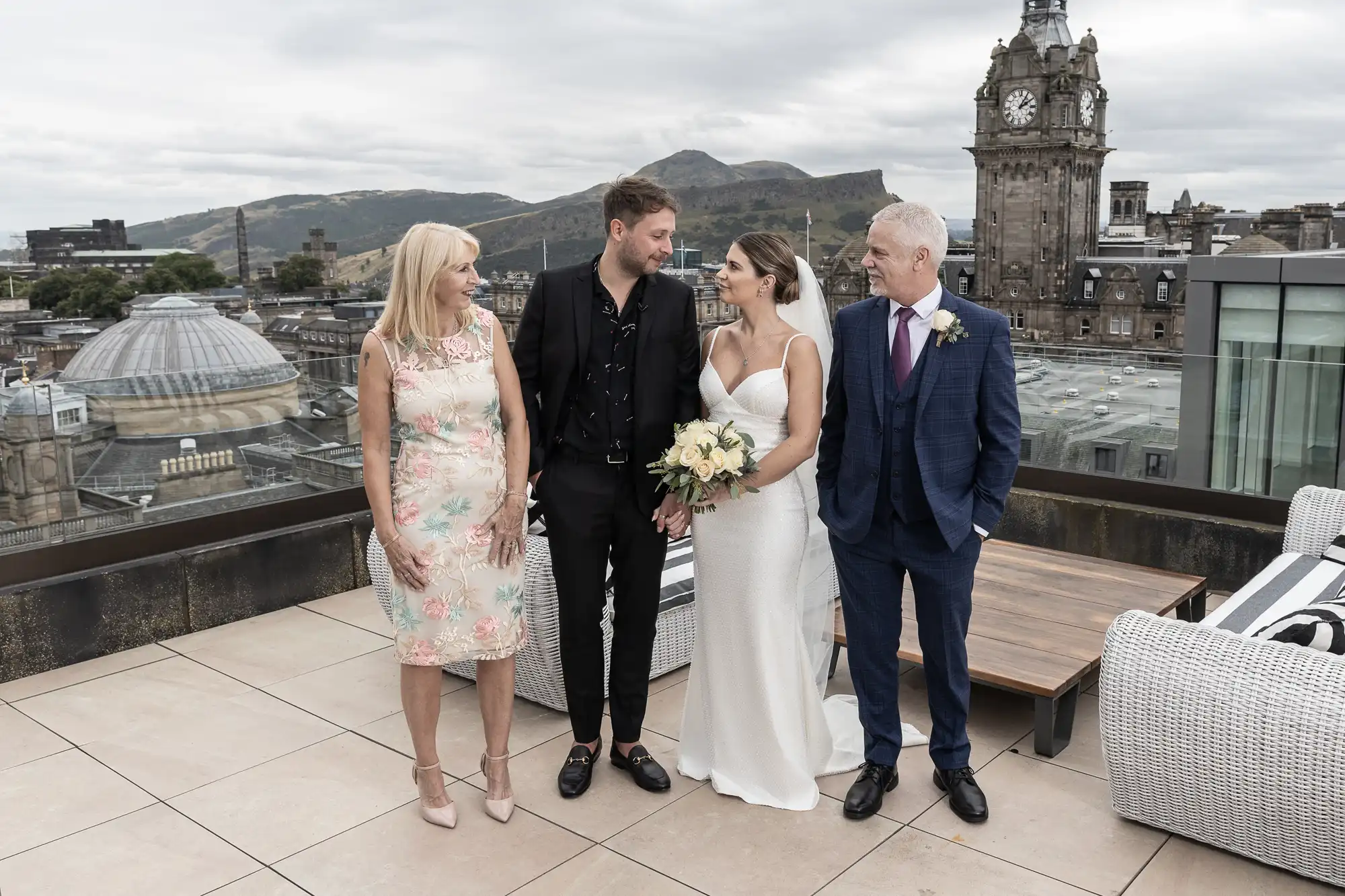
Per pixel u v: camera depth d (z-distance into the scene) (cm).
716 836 264
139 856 257
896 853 255
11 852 259
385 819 275
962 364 254
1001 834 263
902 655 331
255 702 352
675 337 277
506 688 270
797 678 285
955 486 259
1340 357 611
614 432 274
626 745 297
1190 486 478
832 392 277
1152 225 9100
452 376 254
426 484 256
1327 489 378
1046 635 337
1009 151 8156
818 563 318
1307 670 230
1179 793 252
